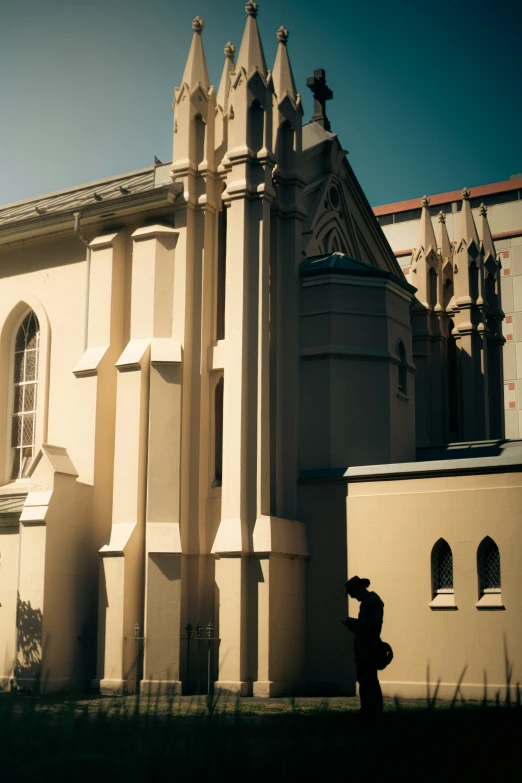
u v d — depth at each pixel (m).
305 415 25.66
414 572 22.72
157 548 23.55
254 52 25.23
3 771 4.96
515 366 44.91
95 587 24.81
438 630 22.11
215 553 23.28
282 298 25.91
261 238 24.55
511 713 6.24
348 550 23.81
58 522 24.03
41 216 27.62
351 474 24.02
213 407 25.16
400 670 22.44
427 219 35.44
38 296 28.62
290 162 26.31
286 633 23.30
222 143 26.52
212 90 26.48
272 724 6.65
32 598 23.58
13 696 5.54
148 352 25.03
